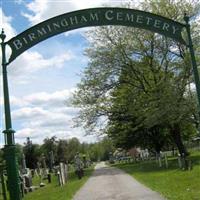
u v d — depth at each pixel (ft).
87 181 118.93
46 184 137.90
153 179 94.22
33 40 47.16
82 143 488.44
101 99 162.40
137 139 211.00
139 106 149.28
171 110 131.44
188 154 153.58
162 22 48.44
